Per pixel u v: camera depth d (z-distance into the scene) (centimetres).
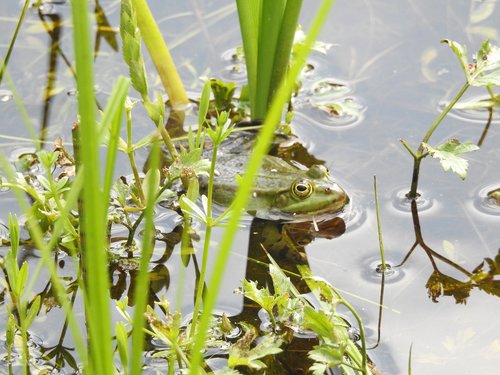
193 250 419
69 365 346
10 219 324
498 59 455
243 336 339
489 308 374
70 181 437
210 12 630
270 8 471
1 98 544
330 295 379
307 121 524
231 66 579
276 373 342
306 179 451
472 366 340
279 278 356
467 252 411
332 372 338
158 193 410
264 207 454
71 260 414
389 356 347
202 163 393
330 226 438
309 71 570
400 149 491
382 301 380
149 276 402
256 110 515
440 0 627
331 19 615
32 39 600
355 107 531
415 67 566
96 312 234
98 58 584
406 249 416
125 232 432
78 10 201
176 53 590
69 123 520
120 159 491
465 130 504
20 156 489
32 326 369
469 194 452
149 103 425
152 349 353
